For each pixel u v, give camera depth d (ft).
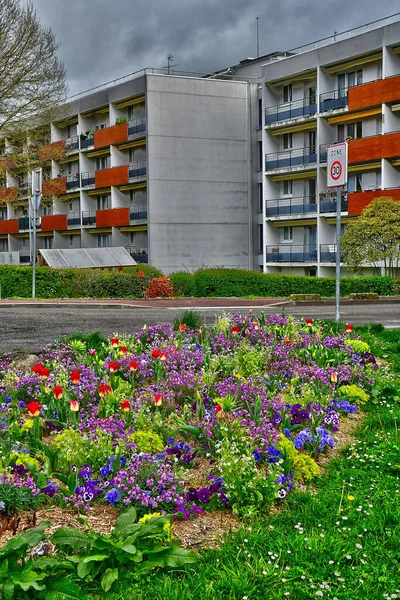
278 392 26.55
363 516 15.89
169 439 19.29
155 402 20.71
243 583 12.44
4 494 14.69
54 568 12.32
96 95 171.94
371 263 110.32
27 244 211.41
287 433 20.25
